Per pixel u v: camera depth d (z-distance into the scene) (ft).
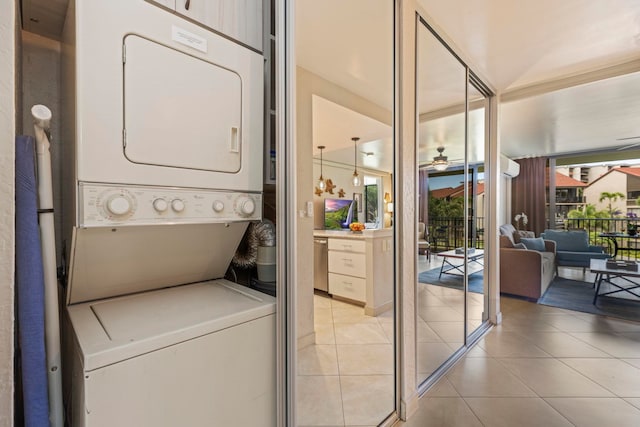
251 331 3.16
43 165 2.47
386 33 5.82
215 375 2.86
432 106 7.93
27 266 2.23
